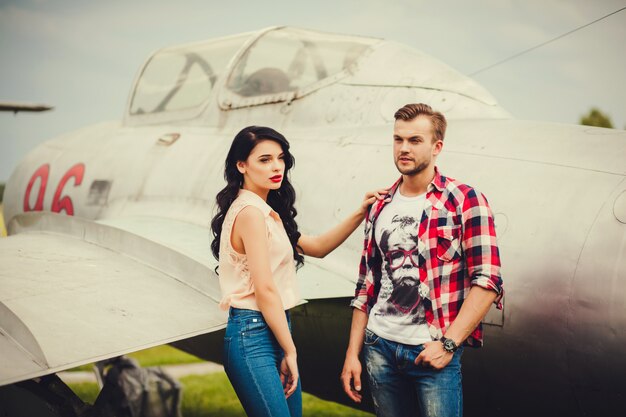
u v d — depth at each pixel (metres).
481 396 3.26
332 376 3.99
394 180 3.56
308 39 4.98
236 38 5.64
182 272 3.44
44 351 2.57
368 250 2.70
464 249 2.46
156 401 6.70
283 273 2.57
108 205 5.61
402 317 2.53
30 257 3.69
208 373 8.41
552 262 2.85
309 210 3.91
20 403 3.06
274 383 2.43
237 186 2.54
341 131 4.24
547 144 3.29
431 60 4.36
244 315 2.47
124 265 3.63
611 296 2.67
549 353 2.86
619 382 2.69
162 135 5.62
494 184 3.20
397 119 2.55
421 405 2.49
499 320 2.99
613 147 3.08
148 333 2.81
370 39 4.71
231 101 5.11
